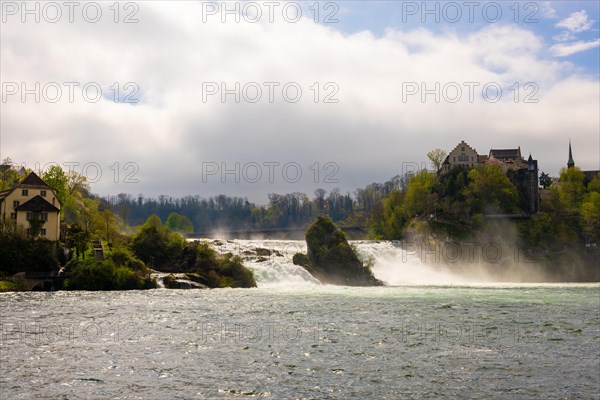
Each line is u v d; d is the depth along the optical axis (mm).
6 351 48562
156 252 118750
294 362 45688
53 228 119938
